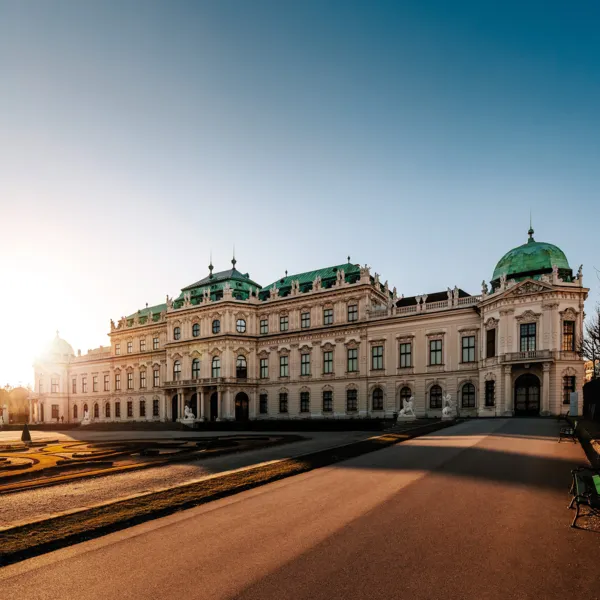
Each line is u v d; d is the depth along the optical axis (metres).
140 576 9.23
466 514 12.65
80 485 20.25
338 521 12.38
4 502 17.19
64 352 112.50
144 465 25.14
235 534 11.56
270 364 78.69
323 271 79.94
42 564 9.93
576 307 52.03
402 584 8.56
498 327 54.97
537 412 52.16
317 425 57.06
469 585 8.48
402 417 51.59
